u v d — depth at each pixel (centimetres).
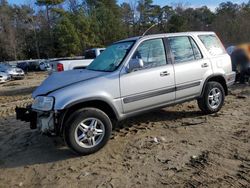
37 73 3794
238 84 1194
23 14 7475
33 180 495
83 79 586
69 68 1176
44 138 679
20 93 1612
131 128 702
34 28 7269
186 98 702
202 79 722
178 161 523
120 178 479
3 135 723
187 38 716
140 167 510
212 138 616
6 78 2373
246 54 1167
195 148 571
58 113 543
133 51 628
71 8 7662
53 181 486
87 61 1205
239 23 4022
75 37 6009
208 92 740
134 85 612
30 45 7338
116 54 656
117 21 6806
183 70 684
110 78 589
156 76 640
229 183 446
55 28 6544
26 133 724
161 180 465
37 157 580
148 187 448
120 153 570
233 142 590
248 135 622
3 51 6706
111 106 588
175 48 688
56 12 7094
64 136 548
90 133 562
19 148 631
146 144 603
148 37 655
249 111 795
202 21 7644
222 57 767
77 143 554
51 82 604
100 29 6562
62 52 6191
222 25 4125
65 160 557
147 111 646
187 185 446
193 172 482
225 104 876
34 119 596
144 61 638
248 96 974
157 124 723
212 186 441
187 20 7612
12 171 530
